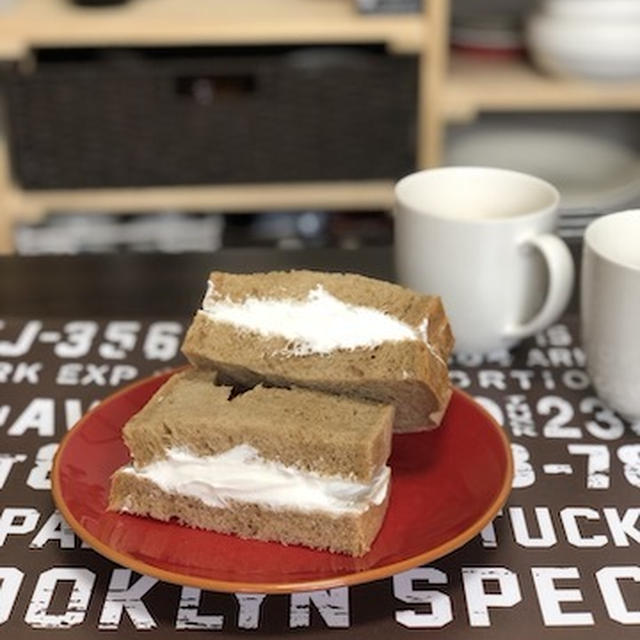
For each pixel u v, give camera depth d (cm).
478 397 73
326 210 165
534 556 58
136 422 59
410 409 63
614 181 154
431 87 154
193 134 154
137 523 59
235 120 153
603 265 67
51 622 54
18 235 162
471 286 75
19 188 158
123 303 87
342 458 56
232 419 58
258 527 58
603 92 156
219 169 157
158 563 55
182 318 84
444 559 58
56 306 86
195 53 159
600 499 63
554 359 78
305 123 154
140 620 54
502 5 183
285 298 63
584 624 53
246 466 58
